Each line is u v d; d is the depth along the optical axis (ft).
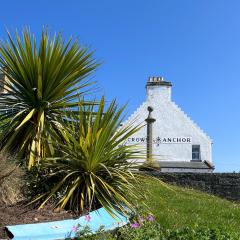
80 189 26.40
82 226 21.22
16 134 29.12
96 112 29.22
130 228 23.34
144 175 28.71
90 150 26.32
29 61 29.96
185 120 107.34
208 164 97.40
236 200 48.32
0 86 31.35
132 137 92.38
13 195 25.58
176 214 31.68
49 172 27.55
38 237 19.98
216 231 23.84
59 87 30.07
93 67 31.27
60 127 29.35
